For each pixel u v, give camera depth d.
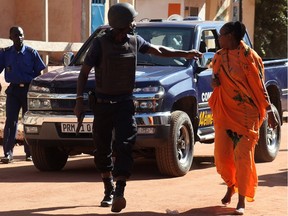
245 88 9.02
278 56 40.41
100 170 9.30
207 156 14.85
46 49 20.97
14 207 9.34
